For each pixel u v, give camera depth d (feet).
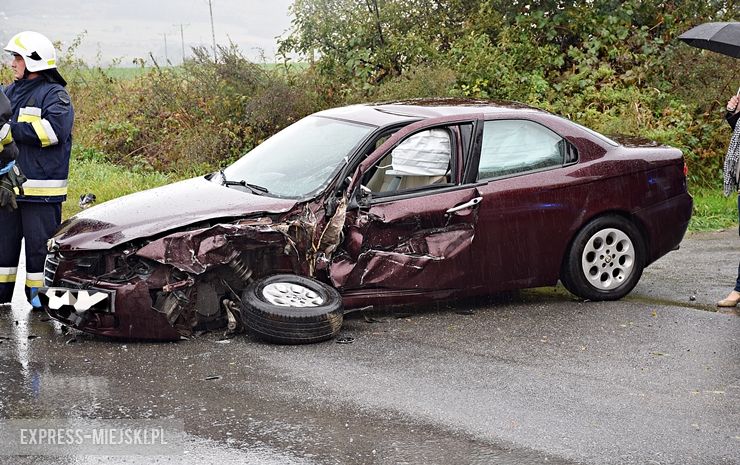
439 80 43.09
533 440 15.30
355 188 21.70
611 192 24.31
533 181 23.35
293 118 44.88
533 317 23.12
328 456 14.52
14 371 18.51
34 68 22.84
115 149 48.08
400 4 48.98
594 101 44.68
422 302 22.53
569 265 24.07
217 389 17.56
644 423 16.16
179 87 49.62
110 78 54.29
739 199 24.30
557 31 49.16
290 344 20.44
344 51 48.19
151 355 19.62
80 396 17.11
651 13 49.52
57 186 23.13
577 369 19.08
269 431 15.52
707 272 28.71
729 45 24.77
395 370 18.83
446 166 22.84
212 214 20.71
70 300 19.99
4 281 23.63
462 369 18.95
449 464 14.29
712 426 16.07
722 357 20.04
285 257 21.49
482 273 22.91
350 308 21.86
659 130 42.09
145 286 19.93
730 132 43.45
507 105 24.75
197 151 44.78
